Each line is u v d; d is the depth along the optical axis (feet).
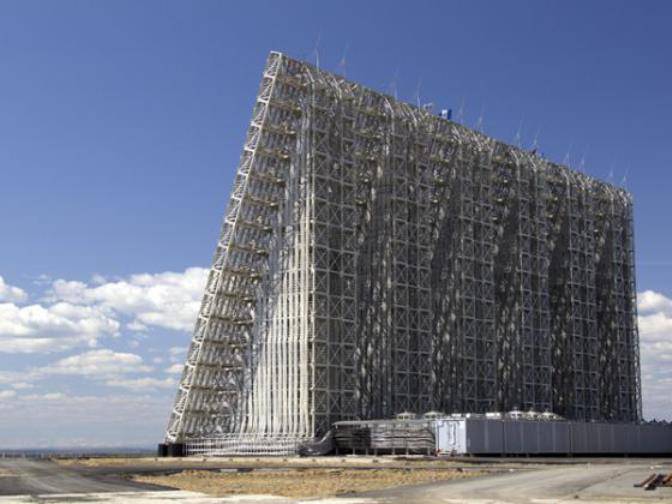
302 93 449.89
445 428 380.78
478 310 522.06
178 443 440.45
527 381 545.85
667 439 474.49
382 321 467.93
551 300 594.65
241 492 182.50
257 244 448.65
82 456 455.63
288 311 431.43
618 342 629.51
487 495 167.32
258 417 433.89
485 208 536.83
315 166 437.17
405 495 169.37
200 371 447.42
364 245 472.03
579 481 205.36
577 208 608.19
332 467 291.79
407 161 491.72
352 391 435.12
